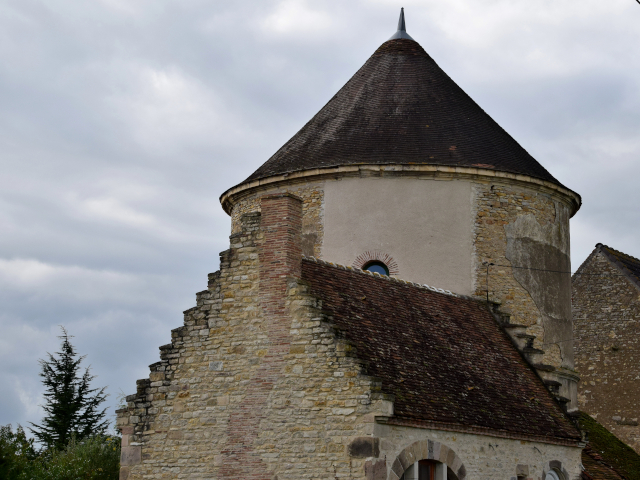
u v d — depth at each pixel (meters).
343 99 26.62
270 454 15.66
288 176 24.38
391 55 27.52
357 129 24.91
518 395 19.45
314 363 15.62
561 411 20.50
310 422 15.39
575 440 19.94
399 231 23.42
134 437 17.08
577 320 32.81
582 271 33.28
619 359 31.45
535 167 25.36
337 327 15.74
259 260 16.73
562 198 25.77
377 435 14.72
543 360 22.94
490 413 17.52
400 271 23.25
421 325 18.92
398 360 16.67
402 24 28.83
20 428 27.80
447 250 23.38
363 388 15.01
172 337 17.22
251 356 16.34
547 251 24.92
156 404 17.05
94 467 24.70
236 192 25.77
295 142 25.97
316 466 15.13
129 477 16.91
